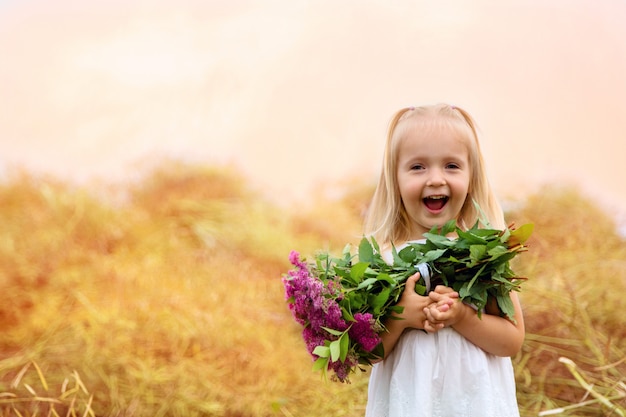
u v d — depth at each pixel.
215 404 3.34
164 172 5.32
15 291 4.09
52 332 3.79
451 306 2.03
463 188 2.23
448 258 2.08
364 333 2.02
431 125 2.24
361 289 2.07
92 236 4.62
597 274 4.04
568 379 3.35
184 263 4.46
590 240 4.45
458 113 2.32
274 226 4.97
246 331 3.89
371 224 2.45
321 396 3.45
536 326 3.68
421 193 2.23
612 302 3.80
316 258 2.20
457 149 2.23
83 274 4.27
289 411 3.34
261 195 5.36
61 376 3.46
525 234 2.01
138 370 3.53
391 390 2.11
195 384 3.47
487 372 2.08
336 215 5.27
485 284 2.07
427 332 2.08
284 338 3.90
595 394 3.07
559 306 3.77
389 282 2.06
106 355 3.61
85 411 3.23
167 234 4.73
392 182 2.35
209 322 3.91
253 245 4.70
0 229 4.56
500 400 2.11
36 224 4.68
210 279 4.34
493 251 1.99
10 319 3.89
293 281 2.07
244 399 3.40
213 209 4.99
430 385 2.06
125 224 4.77
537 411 3.17
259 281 4.39
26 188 4.97
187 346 3.73
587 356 3.49
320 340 2.06
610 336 3.58
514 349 2.12
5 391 3.34
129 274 4.31
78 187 5.11
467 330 2.08
